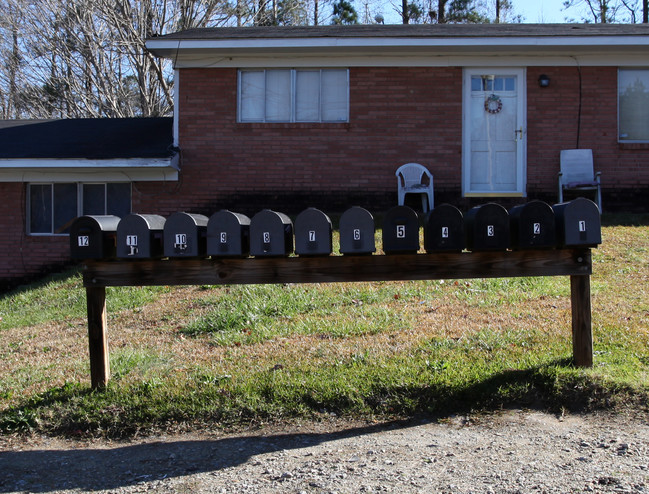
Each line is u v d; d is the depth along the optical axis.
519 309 7.78
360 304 8.44
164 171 13.09
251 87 13.34
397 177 12.78
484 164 13.30
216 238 5.41
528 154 13.10
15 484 4.52
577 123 13.06
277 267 5.53
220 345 7.22
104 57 24.47
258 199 13.16
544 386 5.43
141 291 9.98
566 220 5.38
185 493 4.25
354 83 13.15
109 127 14.90
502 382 5.52
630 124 13.24
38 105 25.89
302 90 13.34
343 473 4.39
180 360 6.75
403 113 13.09
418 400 5.41
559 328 6.89
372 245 5.40
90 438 5.29
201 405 5.47
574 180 12.72
